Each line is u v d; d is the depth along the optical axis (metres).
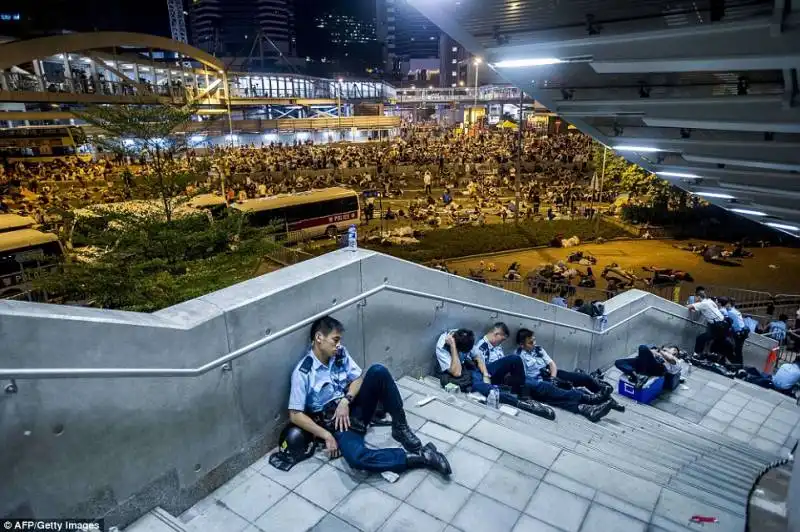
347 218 31.80
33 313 2.54
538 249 29.80
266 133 77.69
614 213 36.19
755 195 9.34
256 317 3.75
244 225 11.30
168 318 3.33
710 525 3.37
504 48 5.98
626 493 3.64
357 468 3.74
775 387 10.03
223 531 3.27
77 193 32.56
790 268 25.66
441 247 28.67
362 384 4.07
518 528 3.30
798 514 2.91
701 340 11.57
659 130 7.70
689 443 6.39
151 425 3.15
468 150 63.97
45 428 2.64
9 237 16.45
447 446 4.14
